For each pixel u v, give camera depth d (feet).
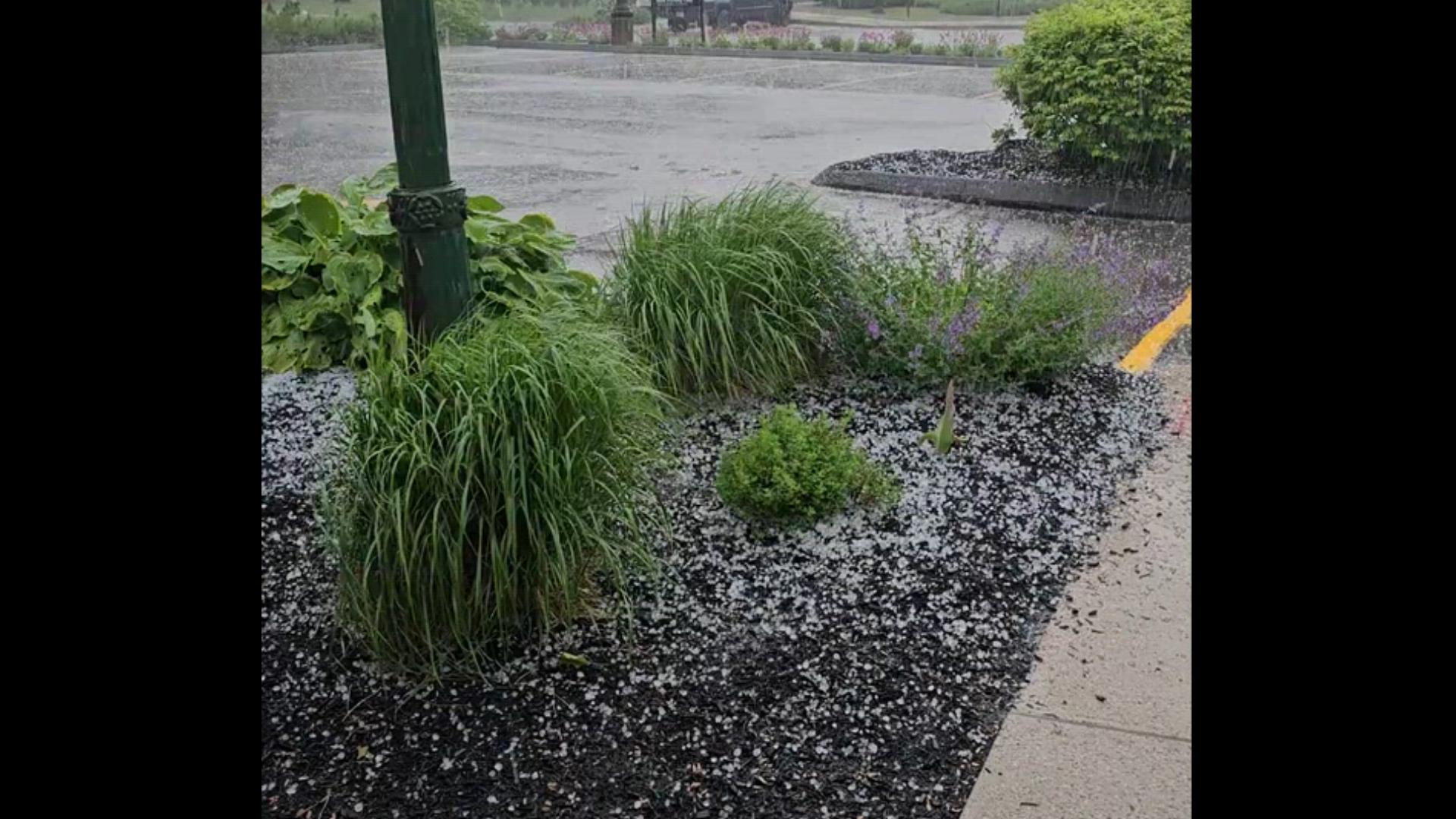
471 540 8.15
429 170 10.00
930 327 12.96
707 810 6.92
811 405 12.87
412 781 7.17
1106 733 7.61
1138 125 24.84
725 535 10.18
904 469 11.46
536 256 14.98
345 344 13.97
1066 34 25.64
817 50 62.80
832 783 7.15
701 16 70.38
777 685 8.09
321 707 7.83
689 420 12.46
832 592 9.30
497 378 8.29
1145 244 21.35
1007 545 10.07
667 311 12.44
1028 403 13.08
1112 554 9.95
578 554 8.36
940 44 62.80
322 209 14.53
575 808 6.95
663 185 27.63
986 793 7.06
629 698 7.93
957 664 8.38
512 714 7.77
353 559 8.11
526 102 44.45
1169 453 12.00
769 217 13.92
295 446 11.76
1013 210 24.71
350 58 54.80
